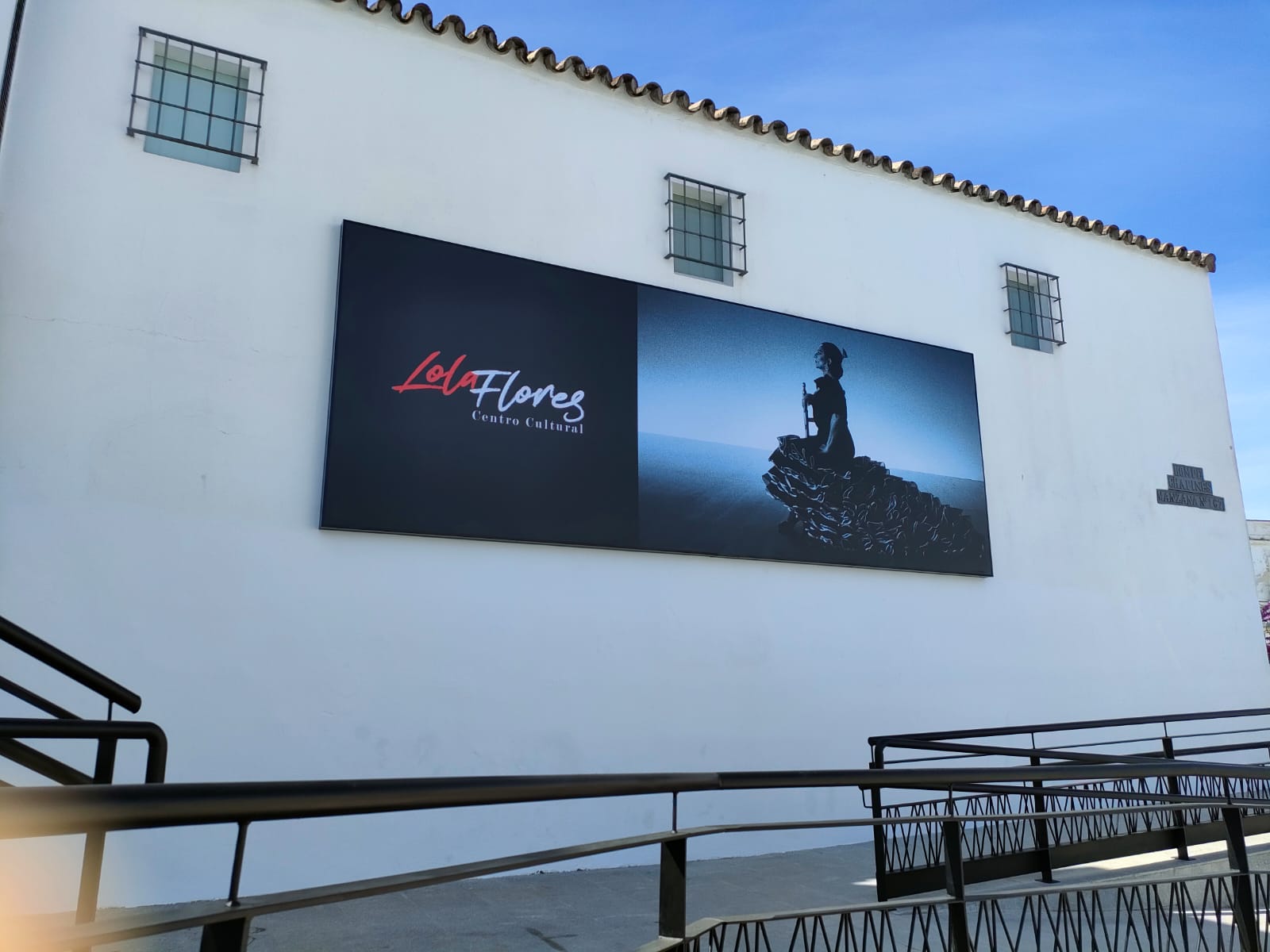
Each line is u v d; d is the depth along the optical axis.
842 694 7.35
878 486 7.91
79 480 5.23
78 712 4.98
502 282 6.66
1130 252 10.37
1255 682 9.68
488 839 5.92
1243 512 10.25
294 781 1.58
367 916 4.80
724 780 2.65
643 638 6.67
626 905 5.10
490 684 6.08
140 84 5.86
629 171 7.47
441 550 6.14
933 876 5.28
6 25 5.25
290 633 5.58
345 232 6.16
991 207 9.41
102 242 5.54
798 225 8.19
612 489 6.73
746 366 7.52
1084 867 5.94
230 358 5.75
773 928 4.73
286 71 6.31
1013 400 8.99
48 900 4.75
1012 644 8.30
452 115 6.82
